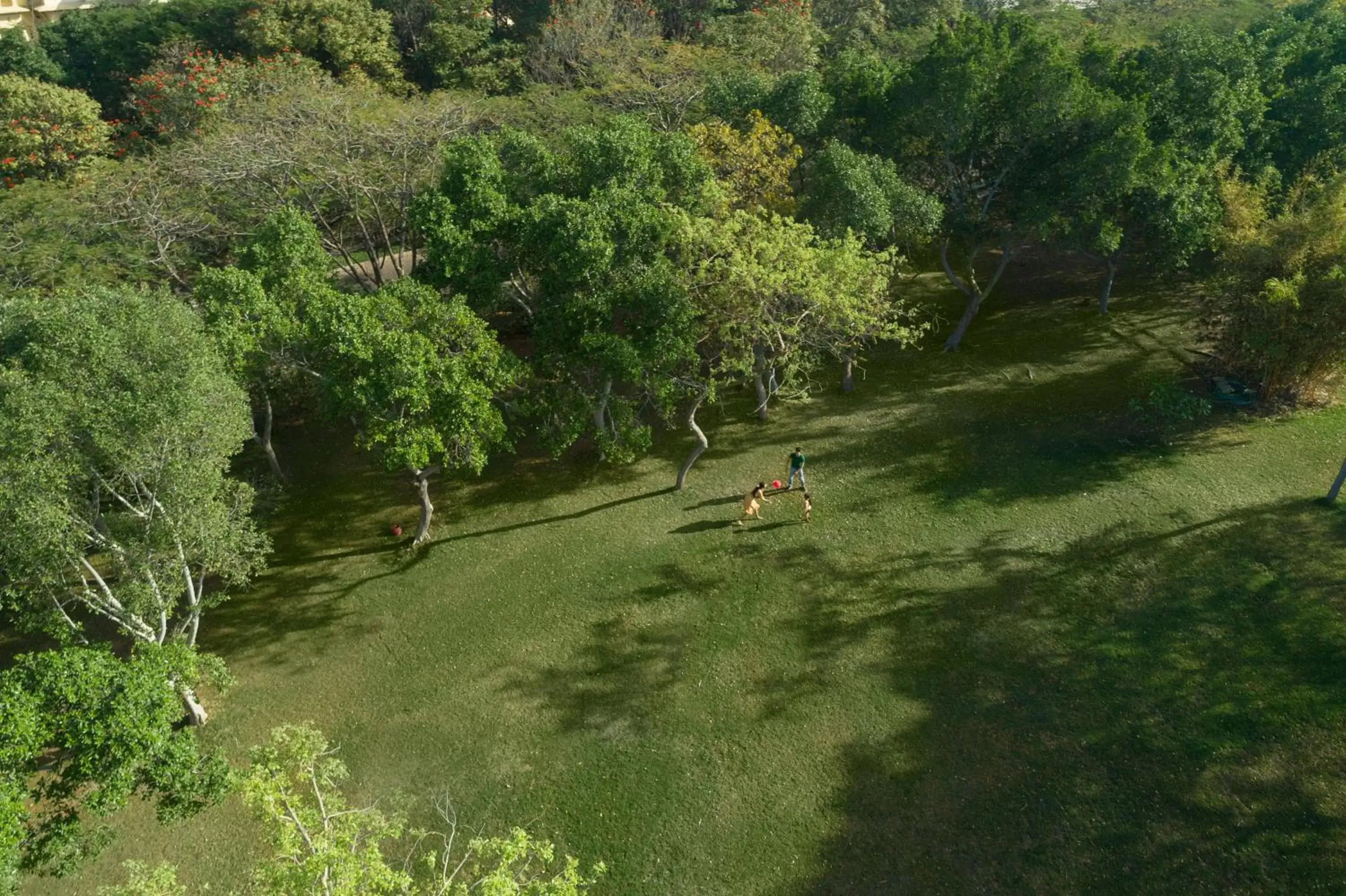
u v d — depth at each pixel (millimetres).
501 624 21969
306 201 33219
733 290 23953
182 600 22781
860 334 26422
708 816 16859
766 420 29797
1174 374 30328
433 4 50812
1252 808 15961
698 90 37188
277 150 31500
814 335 25719
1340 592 20469
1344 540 21984
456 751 18688
